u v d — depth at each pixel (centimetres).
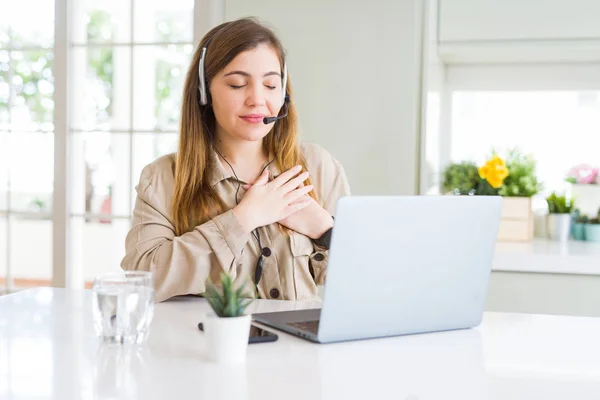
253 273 163
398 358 106
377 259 113
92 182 301
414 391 90
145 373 96
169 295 150
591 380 96
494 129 306
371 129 251
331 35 253
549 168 303
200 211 162
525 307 240
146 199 164
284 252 163
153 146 296
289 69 256
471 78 306
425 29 247
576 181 293
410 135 249
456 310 125
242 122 157
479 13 263
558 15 257
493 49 264
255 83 154
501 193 278
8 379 92
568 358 108
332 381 93
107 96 305
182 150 164
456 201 119
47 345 110
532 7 259
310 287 166
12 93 308
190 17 288
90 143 300
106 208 300
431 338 121
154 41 291
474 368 101
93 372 96
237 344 101
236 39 155
